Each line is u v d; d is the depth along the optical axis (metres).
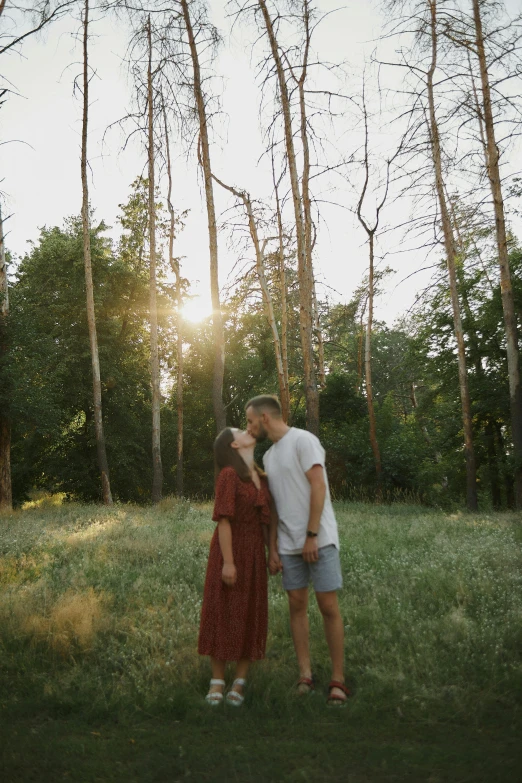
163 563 7.16
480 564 6.36
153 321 21.67
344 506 17.44
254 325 34.31
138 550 7.97
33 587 5.94
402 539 8.75
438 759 2.78
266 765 2.80
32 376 18.72
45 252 27.34
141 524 11.32
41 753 2.96
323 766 2.77
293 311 28.03
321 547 3.71
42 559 7.67
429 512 15.98
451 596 5.41
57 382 22.47
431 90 17.02
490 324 21.39
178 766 2.79
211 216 17.88
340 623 3.69
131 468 29.84
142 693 3.66
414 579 5.95
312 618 4.90
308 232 17.44
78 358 26.80
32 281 27.22
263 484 3.88
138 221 27.20
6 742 3.08
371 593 5.61
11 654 4.32
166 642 4.50
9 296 21.48
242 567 3.73
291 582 3.79
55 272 27.62
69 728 3.28
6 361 17.72
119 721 3.36
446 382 23.09
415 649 4.18
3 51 16.19
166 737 3.12
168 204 22.95
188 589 5.80
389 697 3.53
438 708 3.36
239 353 35.44
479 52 16.16
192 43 17.45
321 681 3.83
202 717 3.36
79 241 27.50
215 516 3.74
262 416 3.87
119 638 4.67
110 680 3.93
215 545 3.80
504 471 17.77
